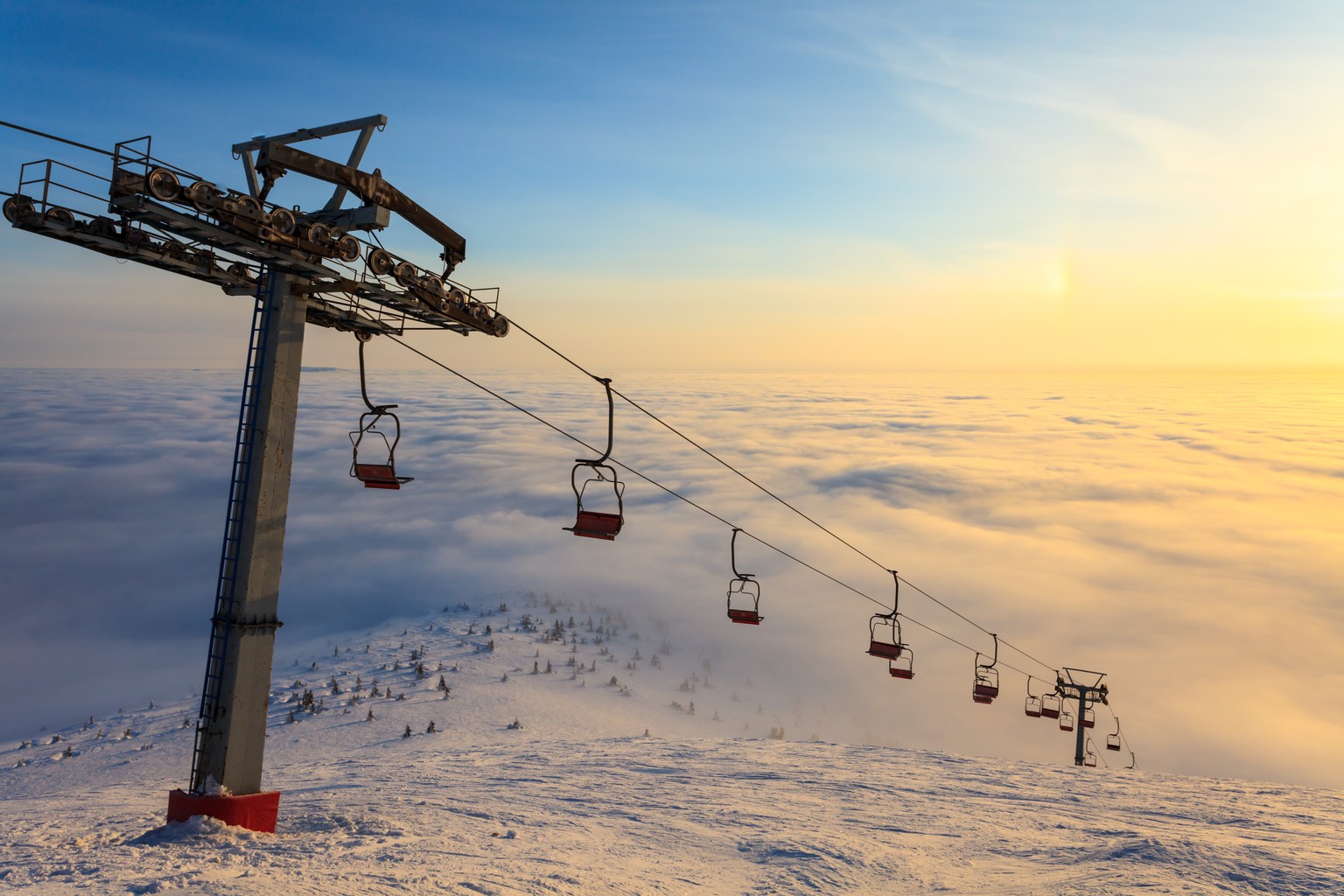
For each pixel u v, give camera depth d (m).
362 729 73.25
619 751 22.14
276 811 10.07
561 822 12.25
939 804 14.80
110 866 7.52
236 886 6.89
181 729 71.06
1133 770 19.59
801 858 10.63
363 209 10.85
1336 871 9.21
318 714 78.44
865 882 9.70
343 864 8.20
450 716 80.06
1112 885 8.84
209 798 9.62
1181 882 8.81
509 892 7.78
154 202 8.54
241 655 9.91
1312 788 17.47
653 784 16.39
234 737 9.89
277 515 10.25
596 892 8.35
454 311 12.41
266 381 10.19
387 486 11.98
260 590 10.09
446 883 7.80
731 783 16.55
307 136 10.85
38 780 58.22
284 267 10.28
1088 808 14.63
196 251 10.53
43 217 8.84
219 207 8.94
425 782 16.84
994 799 15.34
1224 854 9.91
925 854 11.15
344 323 11.97
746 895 9.08
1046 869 10.23
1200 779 18.44
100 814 13.27
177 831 9.28
